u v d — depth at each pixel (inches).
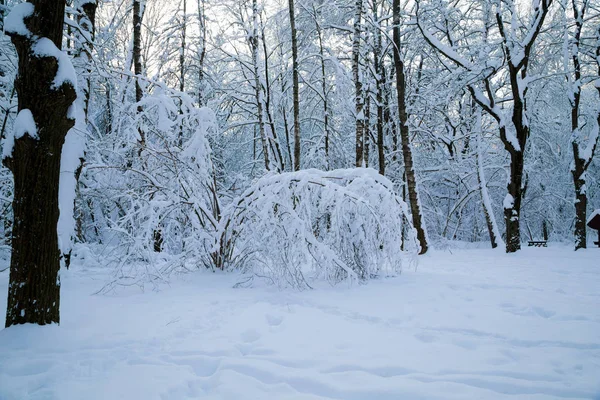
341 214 263.1
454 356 136.5
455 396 107.6
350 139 764.0
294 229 254.1
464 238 917.8
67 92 163.8
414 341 152.5
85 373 126.7
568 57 624.1
